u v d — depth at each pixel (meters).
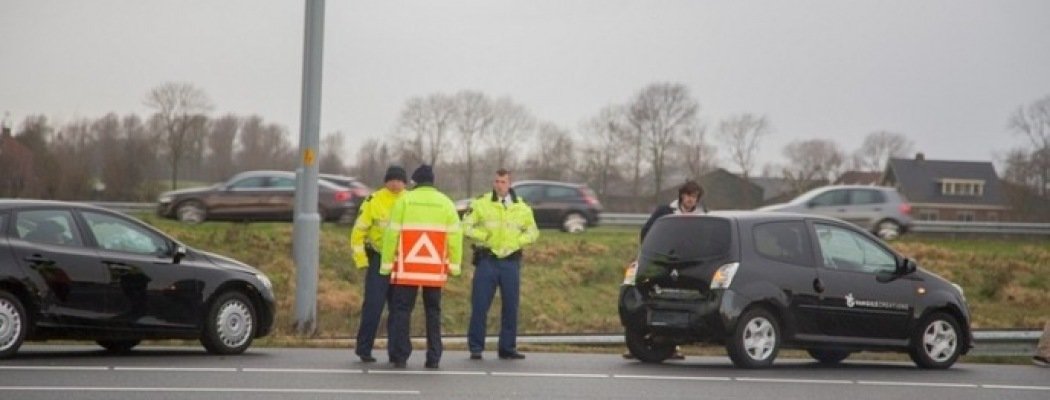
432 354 18.45
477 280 20.31
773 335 19.86
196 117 87.81
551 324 44.16
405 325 18.44
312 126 25.16
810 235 20.52
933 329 21.16
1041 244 58.69
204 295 19.70
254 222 53.12
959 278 51.97
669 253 20.27
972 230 59.38
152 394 14.64
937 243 57.09
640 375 18.19
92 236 18.81
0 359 18.00
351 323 33.00
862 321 20.58
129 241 19.22
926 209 128.00
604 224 60.38
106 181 71.94
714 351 24.52
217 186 53.66
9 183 68.31
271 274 45.72
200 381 15.96
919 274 21.33
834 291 20.36
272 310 20.73
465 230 20.27
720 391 16.55
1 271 17.70
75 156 71.69
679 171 102.56
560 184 57.41
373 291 19.19
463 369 18.44
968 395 16.92
